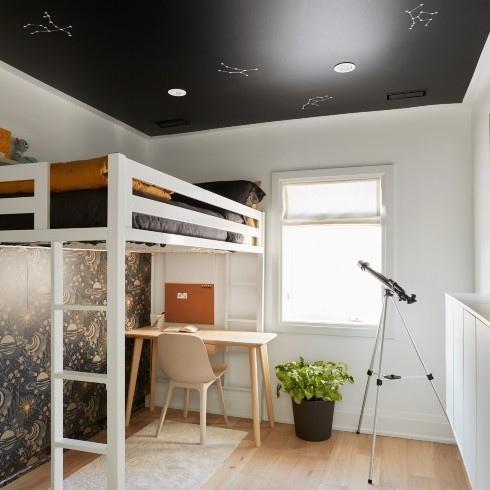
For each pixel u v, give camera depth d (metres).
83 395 3.30
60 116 3.21
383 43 2.43
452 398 2.46
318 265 3.83
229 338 3.47
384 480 2.75
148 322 4.16
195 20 2.19
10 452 2.68
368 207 3.63
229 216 3.18
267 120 3.74
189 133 4.09
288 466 2.93
